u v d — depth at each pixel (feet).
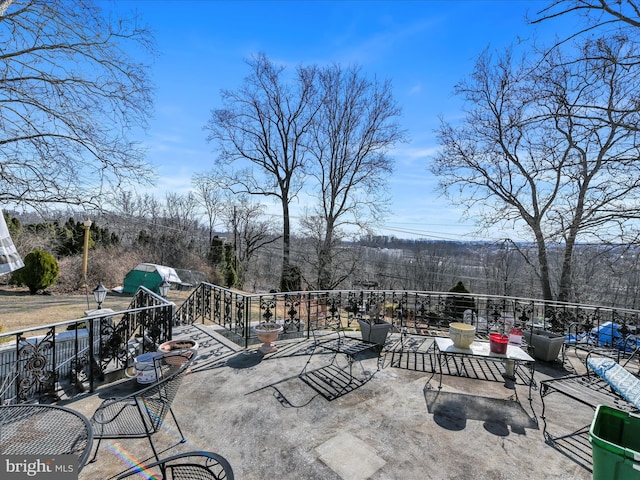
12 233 41.39
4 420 6.09
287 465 7.64
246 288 83.87
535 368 14.20
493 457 8.03
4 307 32.81
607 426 7.31
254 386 11.79
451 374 13.25
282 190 56.13
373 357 15.17
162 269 45.62
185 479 6.86
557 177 35.04
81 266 46.47
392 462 7.78
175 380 8.05
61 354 15.66
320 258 52.08
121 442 8.43
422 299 20.40
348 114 52.08
